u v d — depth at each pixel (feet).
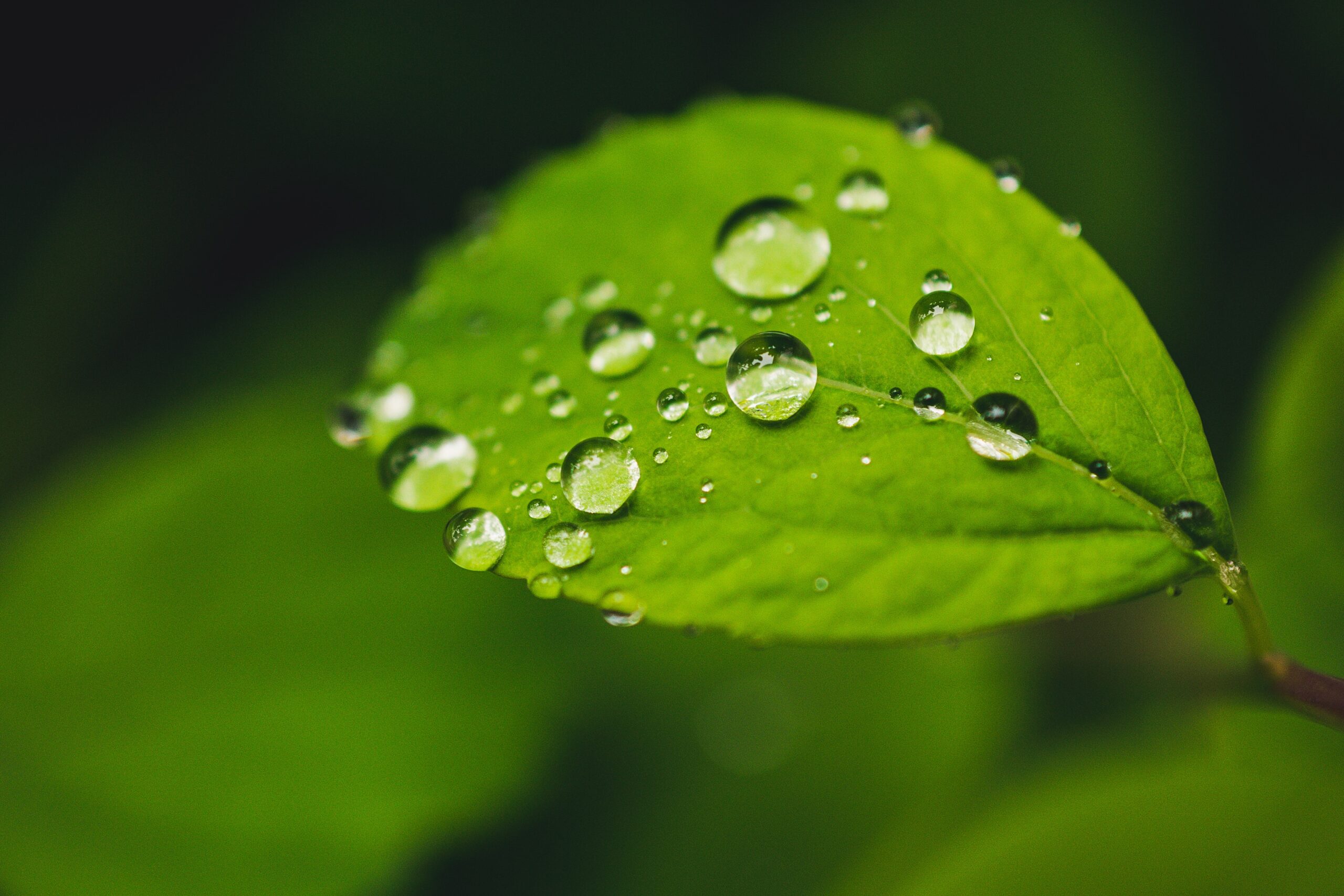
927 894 0.54
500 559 0.51
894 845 0.58
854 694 0.60
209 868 0.58
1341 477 0.55
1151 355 0.51
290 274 0.68
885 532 0.51
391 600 0.59
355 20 0.69
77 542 0.59
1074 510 0.50
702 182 0.54
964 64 0.64
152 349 0.67
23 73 0.68
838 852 0.59
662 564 0.51
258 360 0.65
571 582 0.51
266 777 0.58
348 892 0.58
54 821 0.58
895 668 0.60
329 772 0.58
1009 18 0.64
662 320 0.53
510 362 0.53
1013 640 0.60
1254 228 0.62
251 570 0.59
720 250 0.53
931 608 0.50
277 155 0.70
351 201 0.70
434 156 0.70
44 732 0.58
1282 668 0.51
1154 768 0.54
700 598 0.50
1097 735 0.59
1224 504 0.50
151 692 0.59
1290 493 0.55
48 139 0.69
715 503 0.51
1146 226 0.62
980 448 0.51
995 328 0.51
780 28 0.69
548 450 0.52
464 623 0.59
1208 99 0.63
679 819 0.60
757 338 0.52
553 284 0.54
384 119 0.70
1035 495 0.51
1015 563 0.50
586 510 0.51
